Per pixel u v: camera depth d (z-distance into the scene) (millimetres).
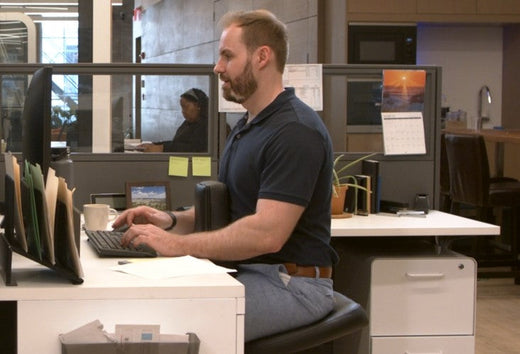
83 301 1676
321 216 2381
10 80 3271
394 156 3488
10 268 1696
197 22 7719
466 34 7340
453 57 7359
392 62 6320
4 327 2320
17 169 1820
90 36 4574
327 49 6250
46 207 1675
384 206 3383
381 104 3482
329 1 6203
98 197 3234
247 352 2166
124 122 4102
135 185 3256
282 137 2273
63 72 3199
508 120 7363
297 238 2342
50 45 4910
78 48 4594
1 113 3279
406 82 3473
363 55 6277
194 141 3354
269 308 2176
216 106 3318
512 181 5715
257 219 2193
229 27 2436
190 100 3336
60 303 1669
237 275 2297
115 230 2492
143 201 3260
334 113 4957
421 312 2910
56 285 1690
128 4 6641
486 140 5492
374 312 2889
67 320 1674
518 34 7191
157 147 3389
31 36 4855
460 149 5125
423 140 3498
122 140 4027
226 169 2496
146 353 1679
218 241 2150
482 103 7418
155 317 1699
